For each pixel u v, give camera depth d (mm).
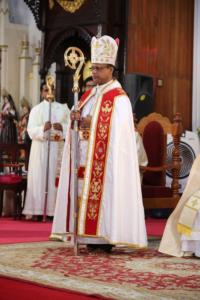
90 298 5160
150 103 13742
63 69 14586
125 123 7496
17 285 5633
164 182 9617
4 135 18734
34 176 12055
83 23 13703
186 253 7430
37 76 19625
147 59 14062
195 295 5266
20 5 20234
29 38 20156
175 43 14562
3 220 11922
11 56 20234
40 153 12062
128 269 6465
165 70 14398
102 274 6152
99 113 7594
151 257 7316
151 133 9781
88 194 7488
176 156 9453
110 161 7430
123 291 5359
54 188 11992
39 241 8625
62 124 12266
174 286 5629
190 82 14844
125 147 7473
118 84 7727
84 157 7609
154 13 14156
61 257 7148
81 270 6344
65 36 14016
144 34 13984
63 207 7707
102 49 7621
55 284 5586
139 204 7461
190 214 7359
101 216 7418
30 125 12203
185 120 14766
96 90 7785
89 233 7430
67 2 13922
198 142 13297
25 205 12094
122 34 13633
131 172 7434
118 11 13594
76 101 7562
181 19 14664
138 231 7410
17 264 6625
